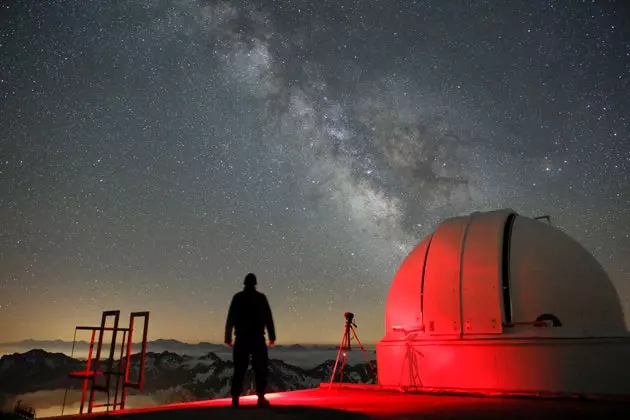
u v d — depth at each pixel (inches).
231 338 249.6
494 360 358.3
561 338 341.1
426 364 389.1
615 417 220.5
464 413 236.2
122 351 516.1
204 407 241.0
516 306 369.1
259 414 211.6
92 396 512.4
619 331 350.3
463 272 395.9
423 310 407.8
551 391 333.4
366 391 404.2
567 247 393.7
